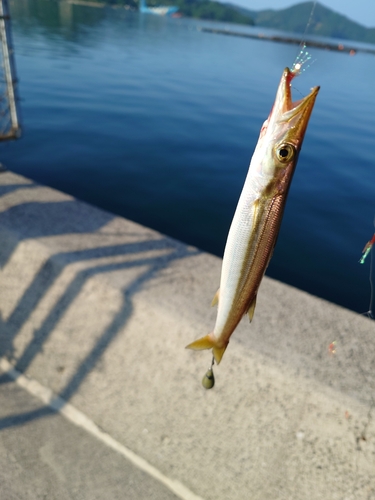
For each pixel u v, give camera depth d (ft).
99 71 11.44
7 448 1.39
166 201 4.36
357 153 6.46
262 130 0.84
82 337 1.56
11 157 5.08
